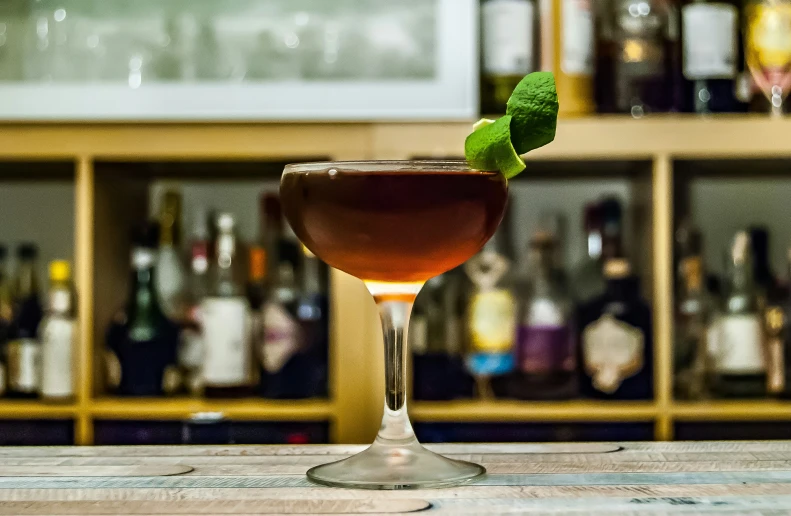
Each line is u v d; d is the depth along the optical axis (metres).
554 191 2.34
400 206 1.05
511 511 0.84
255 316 2.15
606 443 1.32
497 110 2.10
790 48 2.09
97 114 2.09
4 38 2.12
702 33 2.09
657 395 2.04
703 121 2.06
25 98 2.09
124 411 2.07
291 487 0.98
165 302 2.16
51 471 1.09
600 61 2.13
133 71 2.13
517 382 2.10
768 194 2.34
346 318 2.05
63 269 2.11
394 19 2.11
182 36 2.13
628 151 2.06
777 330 2.10
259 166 2.19
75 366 2.11
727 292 2.13
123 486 0.99
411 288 1.15
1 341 2.16
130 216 2.26
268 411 2.06
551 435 2.05
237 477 1.04
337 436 2.05
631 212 2.26
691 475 1.04
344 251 1.09
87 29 2.13
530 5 2.10
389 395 1.16
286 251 2.13
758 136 2.05
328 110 2.09
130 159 2.09
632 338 2.07
